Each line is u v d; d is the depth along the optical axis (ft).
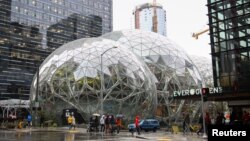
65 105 161.17
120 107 162.81
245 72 113.80
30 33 428.56
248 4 116.26
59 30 469.16
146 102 173.47
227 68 119.03
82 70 163.84
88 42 188.14
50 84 167.84
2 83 389.80
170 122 188.75
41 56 438.40
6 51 398.21
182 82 201.87
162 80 196.54
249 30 114.52
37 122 163.12
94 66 165.58
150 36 224.12
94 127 119.75
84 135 92.38
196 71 219.00
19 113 319.68
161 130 147.64
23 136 83.51
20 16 419.33
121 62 172.76
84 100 159.12
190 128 119.96
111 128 114.52
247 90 104.27
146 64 200.34
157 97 191.21
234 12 120.06
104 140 71.72
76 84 160.45
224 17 122.72
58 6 473.26
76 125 153.69
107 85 161.99
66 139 73.36
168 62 205.16
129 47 210.38
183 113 192.95
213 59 123.95
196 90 118.73
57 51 191.21
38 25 440.45
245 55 114.52
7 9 404.77
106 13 565.53
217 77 121.49
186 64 212.43
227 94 104.88
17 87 404.98
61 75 166.50
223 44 121.60
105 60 169.99
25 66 417.90
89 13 529.04
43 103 168.86
